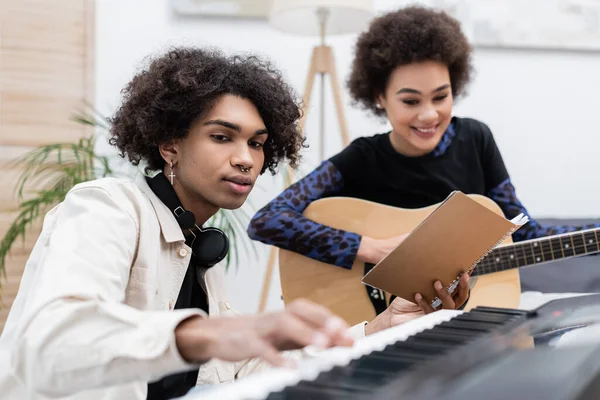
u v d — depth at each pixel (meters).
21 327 0.82
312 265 2.14
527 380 0.59
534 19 3.13
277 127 1.40
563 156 3.21
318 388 0.62
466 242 1.28
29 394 1.04
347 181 2.30
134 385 1.07
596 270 2.48
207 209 1.31
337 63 3.21
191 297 1.33
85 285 0.89
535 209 3.22
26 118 2.97
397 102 2.13
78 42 3.06
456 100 2.39
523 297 2.31
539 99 3.20
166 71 1.29
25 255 2.94
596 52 3.18
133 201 1.15
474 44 3.14
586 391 0.58
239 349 0.70
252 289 3.16
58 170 2.66
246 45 3.19
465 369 0.66
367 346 0.82
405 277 1.32
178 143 1.29
